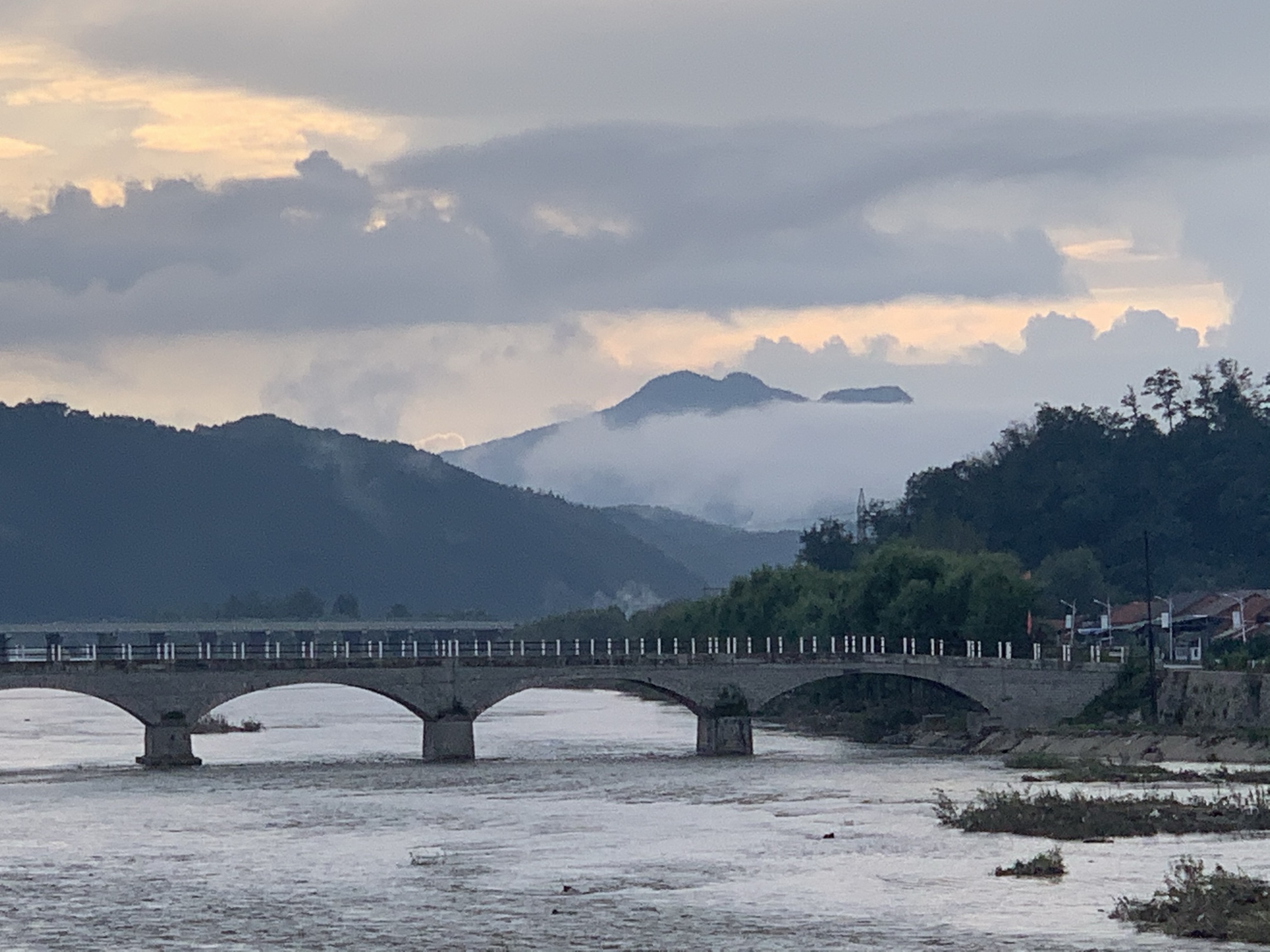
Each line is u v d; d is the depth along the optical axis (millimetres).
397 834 170250
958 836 164750
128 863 154500
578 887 140500
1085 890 135375
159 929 126375
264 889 141250
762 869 147875
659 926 125188
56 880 146500
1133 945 117188
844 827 172250
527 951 118062
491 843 164375
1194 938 118625
